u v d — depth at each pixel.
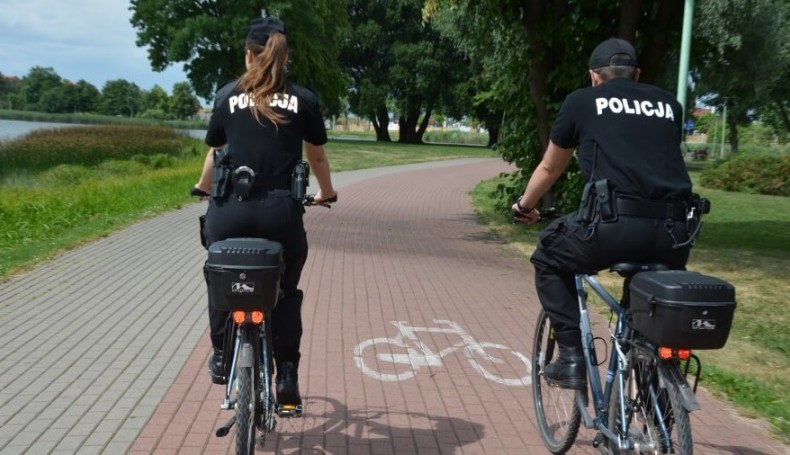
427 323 6.72
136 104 115.88
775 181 24.30
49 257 9.21
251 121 3.35
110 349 5.59
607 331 5.45
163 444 3.93
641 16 12.20
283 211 3.33
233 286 3.02
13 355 5.38
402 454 3.94
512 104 13.93
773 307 7.87
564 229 3.40
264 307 3.07
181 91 106.50
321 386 4.96
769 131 69.50
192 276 8.38
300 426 4.26
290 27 51.69
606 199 3.13
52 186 20.38
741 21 23.47
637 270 3.12
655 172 3.13
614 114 3.27
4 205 12.97
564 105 3.40
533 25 12.55
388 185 23.34
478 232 13.17
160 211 14.45
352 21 64.69
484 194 21.30
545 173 3.52
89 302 7.02
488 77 14.98
